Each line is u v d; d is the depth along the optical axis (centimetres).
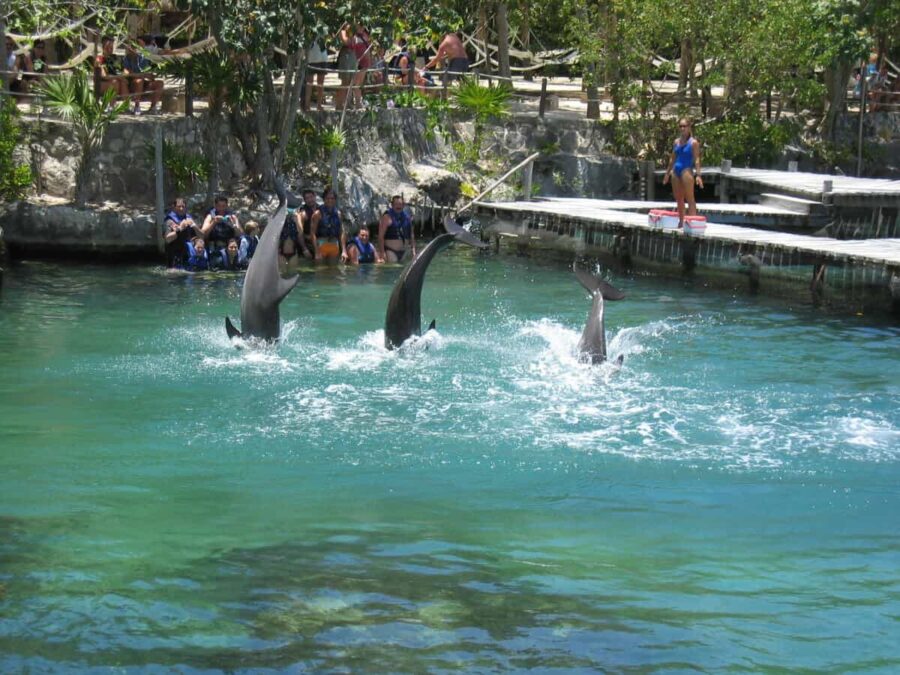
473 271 2081
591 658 613
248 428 1066
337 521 826
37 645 618
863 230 2369
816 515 862
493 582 714
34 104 2217
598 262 2202
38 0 2173
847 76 3142
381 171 2581
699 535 813
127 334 1463
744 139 2886
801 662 615
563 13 3014
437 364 1323
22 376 1241
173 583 702
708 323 1616
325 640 627
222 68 2241
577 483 929
